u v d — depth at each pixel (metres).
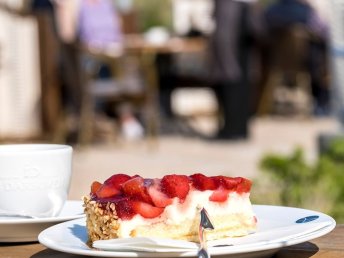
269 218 1.55
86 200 1.42
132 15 10.76
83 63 7.61
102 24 8.10
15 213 1.60
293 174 4.39
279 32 10.72
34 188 1.61
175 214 1.40
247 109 8.68
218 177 1.46
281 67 10.89
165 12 14.78
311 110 11.28
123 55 8.05
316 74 11.07
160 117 10.50
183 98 11.73
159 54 9.42
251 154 7.51
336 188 4.18
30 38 7.52
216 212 1.43
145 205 1.38
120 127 8.96
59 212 1.66
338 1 5.50
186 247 1.25
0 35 7.21
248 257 1.30
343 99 5.54
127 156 7.50
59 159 1.64
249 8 8.37
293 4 10.63
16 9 7.33
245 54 8.54
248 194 1.47
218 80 8.50
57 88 7.70
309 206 3.99
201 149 7.98
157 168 6.70
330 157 5.06
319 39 10.81
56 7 7.95
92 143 8.40
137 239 1.26
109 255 1.25
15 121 7.48
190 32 9.52
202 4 9.91
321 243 1.48
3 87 7.32
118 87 7.80
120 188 1.41
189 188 1.42
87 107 7.82
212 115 11.15
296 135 9.12
